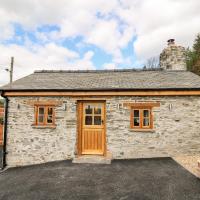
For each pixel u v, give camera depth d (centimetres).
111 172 777
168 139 947
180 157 926
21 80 1160
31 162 986
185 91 941
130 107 971
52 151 984
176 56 1306
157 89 944
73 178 739
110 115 977
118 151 960
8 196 634
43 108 1015
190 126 946
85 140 1002
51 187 678
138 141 956
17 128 1005
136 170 783
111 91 968
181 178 688
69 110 994
